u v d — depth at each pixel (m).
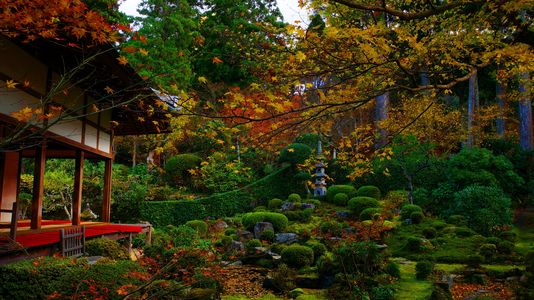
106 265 5.42
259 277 9.90
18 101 6.89
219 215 19.98
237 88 4.14
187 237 13.00
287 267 9.68
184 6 18.62
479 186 14.78
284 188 21.47
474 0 3.77
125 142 23.62
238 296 8.30
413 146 16.50
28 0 3.94
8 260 5.68
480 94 24.94
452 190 15.90
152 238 13.17
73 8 4.11
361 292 7.04
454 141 19.59
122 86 8.12
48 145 10.00
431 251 12.00
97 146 10.64
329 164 21.00
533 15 5.82
